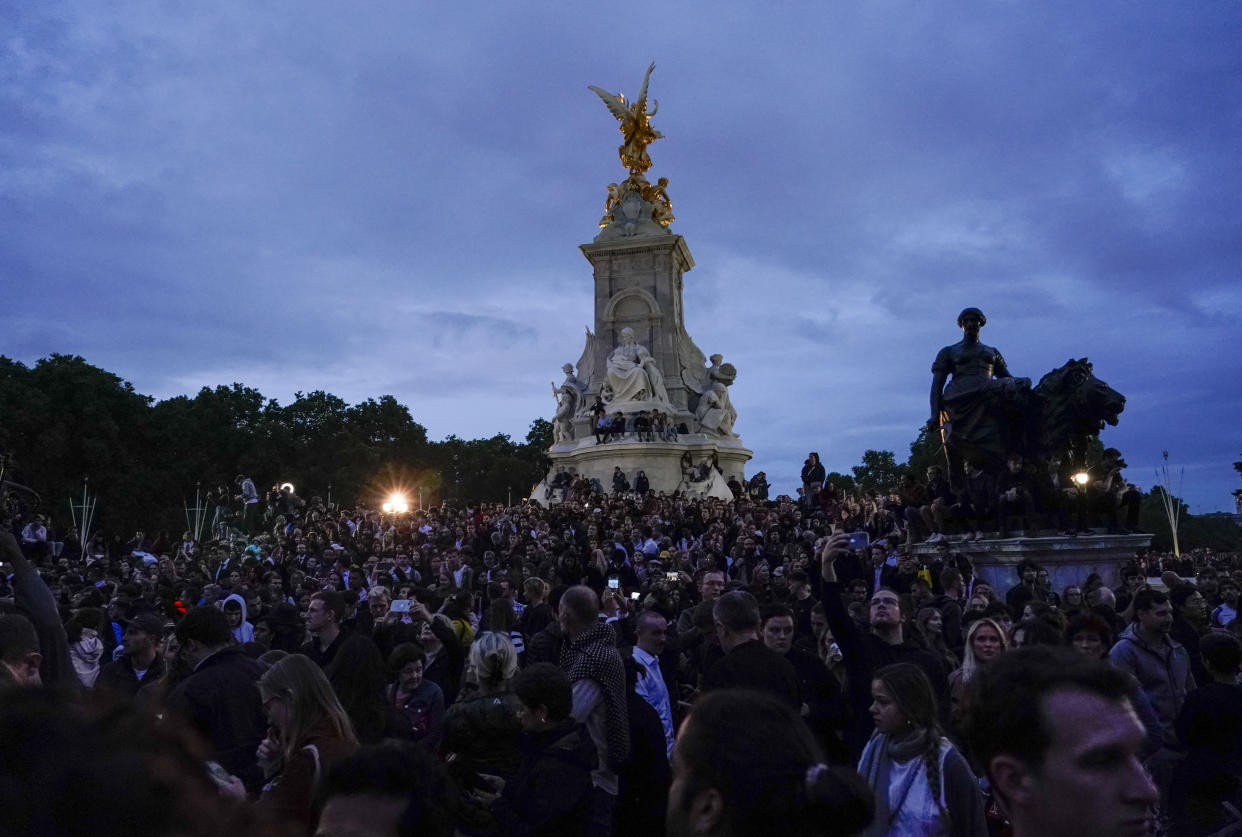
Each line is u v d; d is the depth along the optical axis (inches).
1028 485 804.6
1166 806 236.7
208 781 50.4
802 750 87.3
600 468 2247.8
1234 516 3415.4
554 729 227.1
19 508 1214.9
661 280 2588.6
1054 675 98.6
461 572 880.3
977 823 184.7
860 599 476.7
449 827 135.6
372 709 239.9
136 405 3058.6
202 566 1075.3
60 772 43.4
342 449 4072.3
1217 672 243.6
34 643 208.4
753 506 1501.0
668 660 364.8
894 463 6018.7
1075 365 830.5
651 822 251.4
